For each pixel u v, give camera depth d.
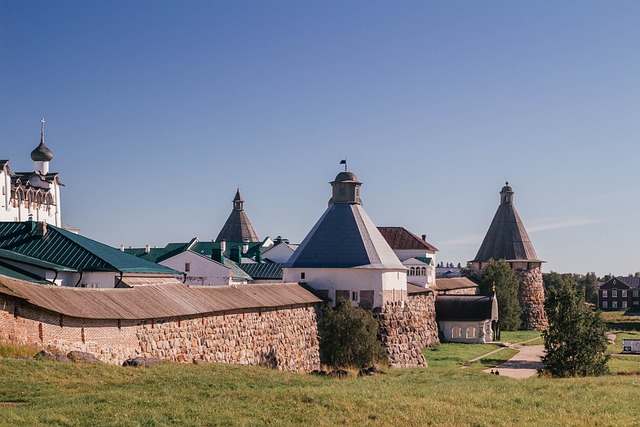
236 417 24.75
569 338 51.91
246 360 45.22
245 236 144.88
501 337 94.12
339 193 64.44
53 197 96.00
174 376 31.67
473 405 30.16
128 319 35.53
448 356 69.69
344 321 55.47
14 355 29.97
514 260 115.62
